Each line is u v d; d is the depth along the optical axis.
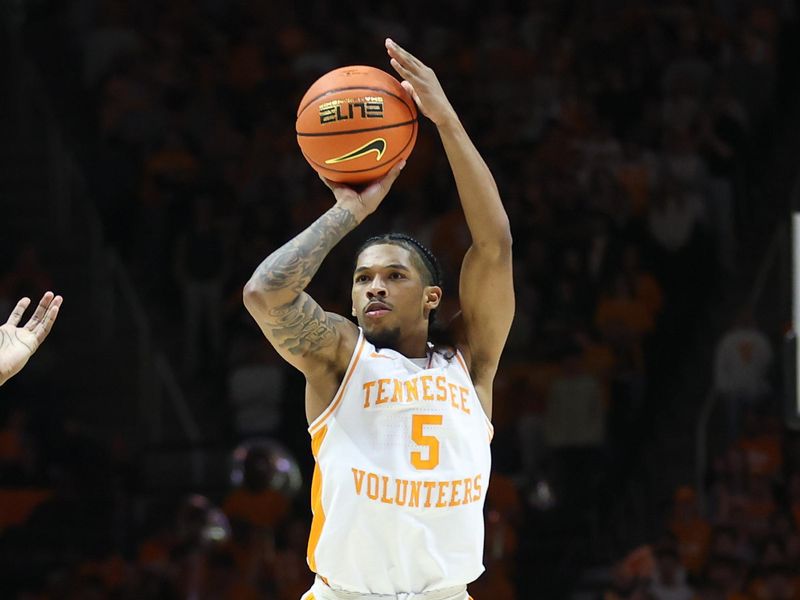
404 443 8.48
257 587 22.44
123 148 31.91
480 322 9.19
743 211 30.58
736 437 26.86
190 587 22.31
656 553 22.67
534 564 25.77
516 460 27.00
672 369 28.17
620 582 22.75
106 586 22.56
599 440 26.67
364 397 8.55
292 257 8.35
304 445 27.62
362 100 8.64
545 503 26.06
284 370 28.27
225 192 30.77
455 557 8.52
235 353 28.48
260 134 31.36
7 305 28.81
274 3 34.00
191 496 24.42
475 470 8.62
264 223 30.05
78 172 31.83
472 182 8.92
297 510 26.69
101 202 31.48
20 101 33.31
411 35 33.62
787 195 29.94
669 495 27.22
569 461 26.66
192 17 33.78
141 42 33.34
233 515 24.23
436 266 9.11
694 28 32.78
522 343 27.97
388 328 8.80
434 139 30.64
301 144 8.79
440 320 9.36
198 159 31.41
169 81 32.59
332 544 8.48
